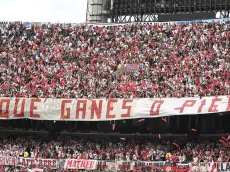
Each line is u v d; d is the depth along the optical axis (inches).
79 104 1914.4
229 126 1948.8
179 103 1796.3
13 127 2156.7
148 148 1855.3
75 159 1860.2
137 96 1873.8
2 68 2165.4
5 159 1936.5
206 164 1694.1
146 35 2267.5
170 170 1737.2
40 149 1953.7
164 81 1935.3
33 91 2003.0
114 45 2241.6
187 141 1903.3
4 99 1989.4
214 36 2148.1
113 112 1868.8
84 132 2094.0
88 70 2096.5
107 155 1860.2
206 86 1840.6
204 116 1931.6
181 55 2084.2
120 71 2073.1
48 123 2117.4
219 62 1980.8
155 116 1809.8
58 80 2058.3
